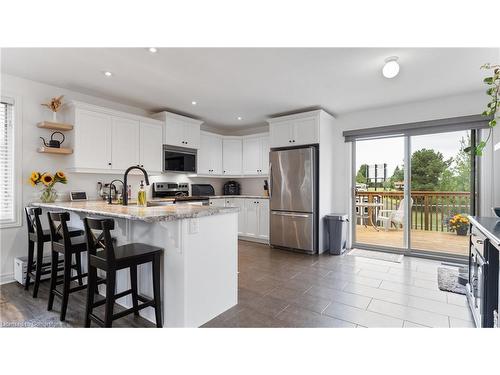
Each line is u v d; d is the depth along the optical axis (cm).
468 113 355
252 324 207
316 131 422
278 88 344
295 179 434
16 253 308
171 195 477
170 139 441
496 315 163
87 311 189
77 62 274
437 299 253
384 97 374
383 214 470
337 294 265
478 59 261
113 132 369
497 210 232
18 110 311
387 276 317
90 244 188
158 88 346
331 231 425
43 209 322
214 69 289
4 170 304
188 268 196
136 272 212
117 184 402
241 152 558
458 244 390
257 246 476
